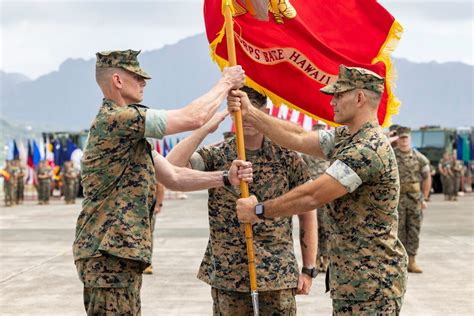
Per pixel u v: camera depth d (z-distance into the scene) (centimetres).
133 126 443
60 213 2467
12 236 1648
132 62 464
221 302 525
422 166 1192
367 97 458
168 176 509
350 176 445
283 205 464
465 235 1605
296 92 572
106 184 451
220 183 513
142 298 909
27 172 3603
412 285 995
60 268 1154
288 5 554
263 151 528
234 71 488
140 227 450
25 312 834
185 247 1408
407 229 1103
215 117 546
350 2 569
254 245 511
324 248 1097
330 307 852
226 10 498
